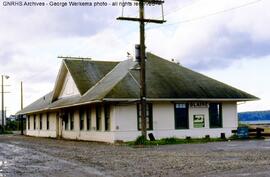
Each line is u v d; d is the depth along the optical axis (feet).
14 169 51.83
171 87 113.09
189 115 114.52
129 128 107.34
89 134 121.90
